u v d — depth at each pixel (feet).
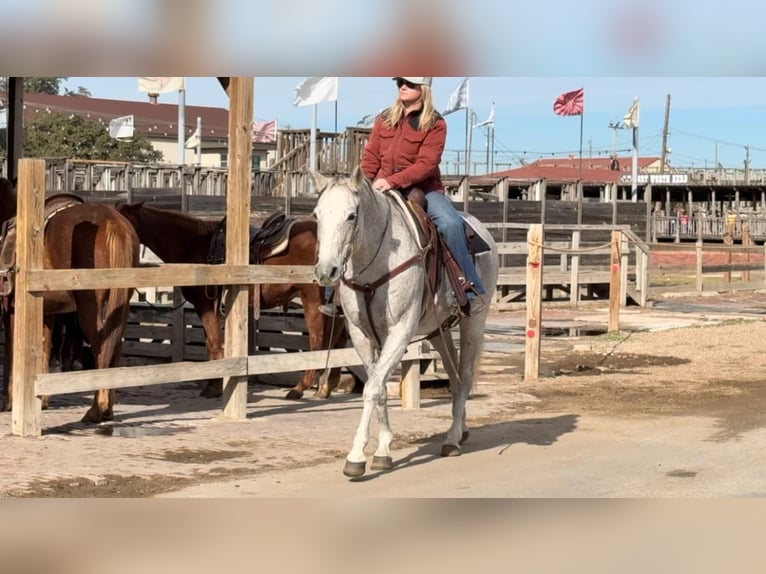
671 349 51.44
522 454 25.80
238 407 30.58
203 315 35.37
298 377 38.93
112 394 29.66
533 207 83.25
